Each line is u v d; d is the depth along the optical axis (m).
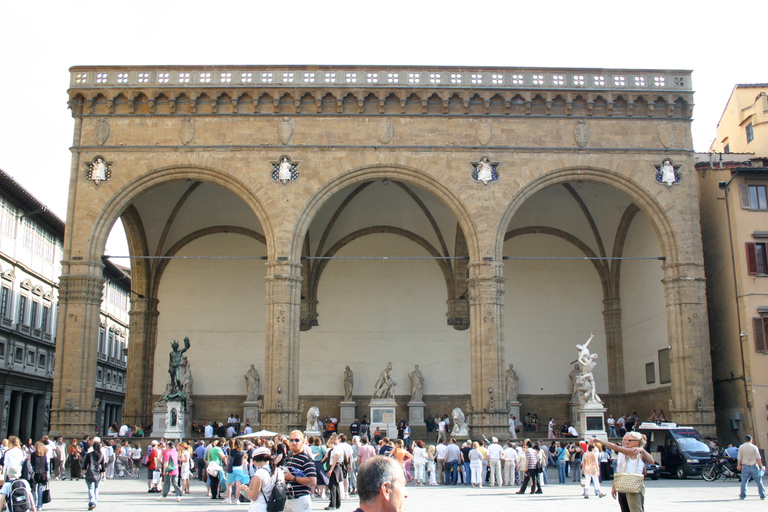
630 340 52.94
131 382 52.75
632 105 44.62
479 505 24.50
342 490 30.48
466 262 54.53
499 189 43.69
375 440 43.78
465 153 43.97
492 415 41.03
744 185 44.81
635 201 44.50
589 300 55.56
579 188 51.31
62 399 40.81
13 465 19.59
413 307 55.09
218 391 53.72
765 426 41.94
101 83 44.12
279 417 40.59
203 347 54.28
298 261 42.88
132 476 39.53
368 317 54.91
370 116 44.22
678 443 37.19
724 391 45.12
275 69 44.34
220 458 28.39
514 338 55.09
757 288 43.47
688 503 24.69
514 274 55.94
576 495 28.52
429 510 22.88
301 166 43.59
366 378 54.03
